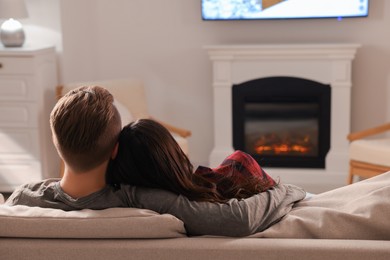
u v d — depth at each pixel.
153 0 4.87
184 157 1.52
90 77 4.98
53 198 1.51
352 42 4.67
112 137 1.42
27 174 4.34
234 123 4.70
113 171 1.48
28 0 4.50
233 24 4.79
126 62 4.98
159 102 5.00
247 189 1.57
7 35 4.25
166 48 4.92
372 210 1.39
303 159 4.66
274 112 4.67
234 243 1.32
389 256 1.27
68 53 4.59
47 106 4.38
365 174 3.88
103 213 1.38
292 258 1.29
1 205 1.47
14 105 4.24
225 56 4.57
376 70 4.68
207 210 1.41
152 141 1.45
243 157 1.65
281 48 4.47
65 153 1.40
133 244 1.33
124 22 4.93
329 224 1.40
